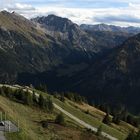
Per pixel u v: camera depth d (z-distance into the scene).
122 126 173.00
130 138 105.44
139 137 105.31
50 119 115.75
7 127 64.06
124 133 154.00
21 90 138.88
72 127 106.62
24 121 92.38
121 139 134.50
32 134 73.81
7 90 135.50
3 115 76.75
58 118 106.25
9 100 126.44
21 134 61.97
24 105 129.88
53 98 176.75
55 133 94.25
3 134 58.56
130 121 198.38
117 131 148.88
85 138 98.94
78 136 98.56
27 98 133.75
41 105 135.50
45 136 85.88
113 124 166.75
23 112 116.06
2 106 91.75
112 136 132.88
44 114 126.88
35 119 110.38
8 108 98.94
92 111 194.00
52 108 138.12
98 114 190.75
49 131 94.44
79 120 143.38
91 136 101.88
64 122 106.50
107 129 143.00
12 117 81.69
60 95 197.50
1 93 132.50
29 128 84.31
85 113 172.25
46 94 184.12
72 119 139.38
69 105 179.50
